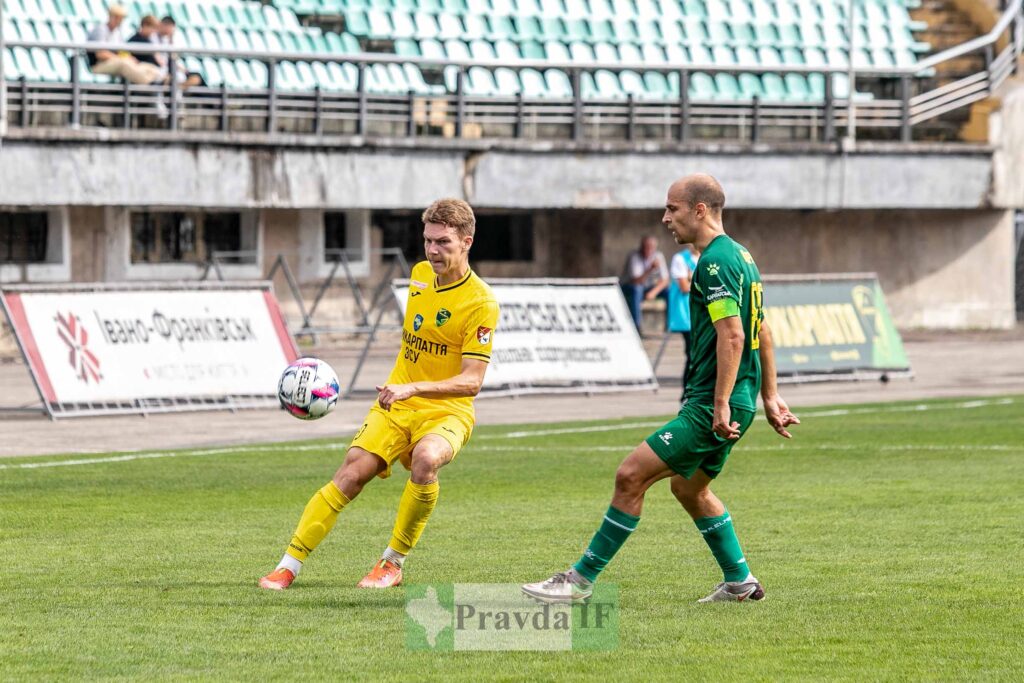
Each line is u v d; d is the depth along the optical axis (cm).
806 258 9444
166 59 7700
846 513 3284
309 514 2473
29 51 7906
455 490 3634
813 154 8862
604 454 4344
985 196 9256
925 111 9312
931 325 9688
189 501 3434
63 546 2856
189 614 2262
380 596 2398
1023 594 2447
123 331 5356
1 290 5153
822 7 10150
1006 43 9944
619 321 6359
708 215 2314
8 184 7112
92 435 4778
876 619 2267
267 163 7719
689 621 2250
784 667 1986
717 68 8731
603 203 8481
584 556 2308
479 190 8212
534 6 9519
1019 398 5981
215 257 7981
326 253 8531
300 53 7819
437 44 9156
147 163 7431
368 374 6762
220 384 5506
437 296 2478
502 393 5925
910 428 4959
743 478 3838
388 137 7950
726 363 2244
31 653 2023
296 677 1912
